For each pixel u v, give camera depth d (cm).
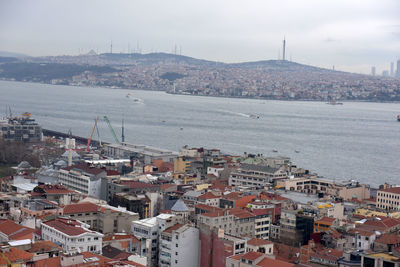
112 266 19412
